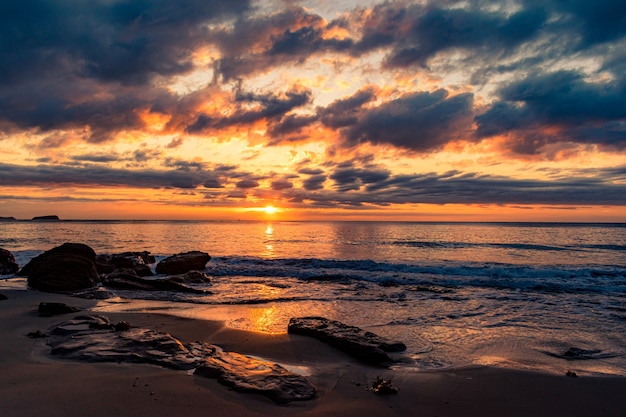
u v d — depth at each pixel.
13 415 4.77
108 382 6.04
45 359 7.16
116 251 40.38
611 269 22.45
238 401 5.57
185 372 6.66
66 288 16.69
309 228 111.00
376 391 6.29
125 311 12.70
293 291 16.86
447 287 17.86
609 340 9.68
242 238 62.44
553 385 6.76
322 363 7.83
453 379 6.98
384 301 14.60
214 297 15.48
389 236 66.62
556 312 12.78
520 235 67.25
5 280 19.39
